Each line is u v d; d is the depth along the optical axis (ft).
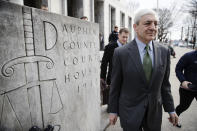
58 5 28.73
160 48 6.40
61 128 6.70
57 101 6.46
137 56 6.13
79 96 7.84
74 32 7.35
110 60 12.01
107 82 12.51
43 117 5.85
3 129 4.57
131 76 6.13
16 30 4.86
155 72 6.03
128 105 6.35
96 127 9.84
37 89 5.61
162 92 6.85
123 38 11.73
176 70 10.64
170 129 11.44
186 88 10.26
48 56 5.98
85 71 8.32
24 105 5.13
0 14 4.46
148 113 6.24
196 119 12.84
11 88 4.76
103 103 12.50
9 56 4.70
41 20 5.68
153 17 5.87
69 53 7.06
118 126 11.65
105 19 54.24
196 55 10.06
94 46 9.27
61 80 6.63
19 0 8.13
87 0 40.04
